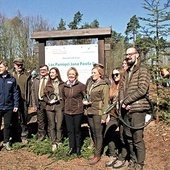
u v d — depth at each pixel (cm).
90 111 507
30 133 698
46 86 582
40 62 707
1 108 573
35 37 693
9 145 595
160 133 657
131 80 438
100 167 495
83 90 525
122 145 496
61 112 577
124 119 455
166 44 745
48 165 511
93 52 677
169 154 537
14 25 2270
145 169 482
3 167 503
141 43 752
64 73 695
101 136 511
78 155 538
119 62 2261
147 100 439
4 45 2148
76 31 674
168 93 770
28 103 641
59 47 695
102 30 659
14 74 630
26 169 493
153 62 739
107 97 496
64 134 657
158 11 739
